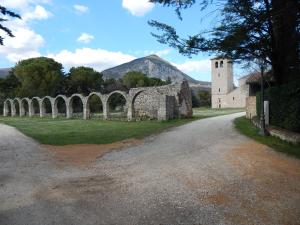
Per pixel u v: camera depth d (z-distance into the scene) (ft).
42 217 21.70
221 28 47.09
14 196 26.53
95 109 221.66
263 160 37.70
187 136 62.95
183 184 28.78
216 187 27.58
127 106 122.11
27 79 227.61
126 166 37.55
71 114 148.25
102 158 43.21
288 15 39.91
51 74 236.22
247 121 93.35
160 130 76.33
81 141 59.93
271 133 57.21
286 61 52.80
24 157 44.86
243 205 23.07
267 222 20.04
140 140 60.08
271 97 63.26
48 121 126.41
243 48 50.08
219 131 69.31
